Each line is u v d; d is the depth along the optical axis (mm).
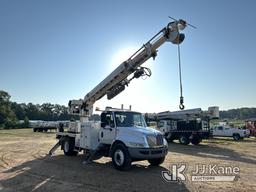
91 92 15781
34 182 9359
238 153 18547
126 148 11289
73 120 16469
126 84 14289
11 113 94312
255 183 9453
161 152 11609
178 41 12203
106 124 12711
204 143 28359
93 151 13203
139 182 9383
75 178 9938
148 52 12859
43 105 137000
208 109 26797
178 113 29141
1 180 9664
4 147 20734
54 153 16891
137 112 13141
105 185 8969
